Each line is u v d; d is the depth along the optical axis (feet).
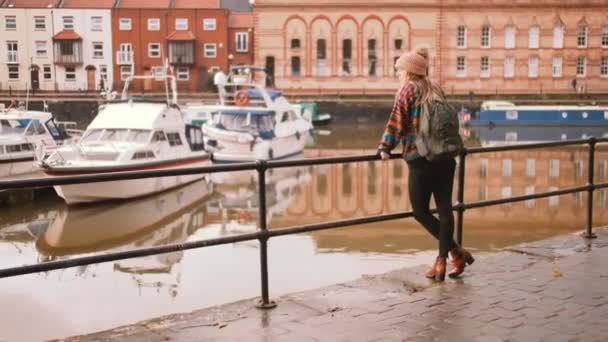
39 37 237.25
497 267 25.17
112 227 62.85
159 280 42.88
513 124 187.52
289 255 48.44
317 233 55.62
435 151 21.22
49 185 17.24
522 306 20.70
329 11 235.61
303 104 193.67
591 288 22.49
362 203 74.18
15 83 238.48
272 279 42.32
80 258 17.71
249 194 81.05
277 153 117.29
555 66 240.94
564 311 20.26
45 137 80.33
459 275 23.91
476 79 240.12
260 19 236.63
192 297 39.27
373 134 167.73
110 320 35.76
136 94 220.64
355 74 237.66
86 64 240.32
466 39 238.27
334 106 209.87
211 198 78.18
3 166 72.90
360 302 21.17
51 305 38.09
